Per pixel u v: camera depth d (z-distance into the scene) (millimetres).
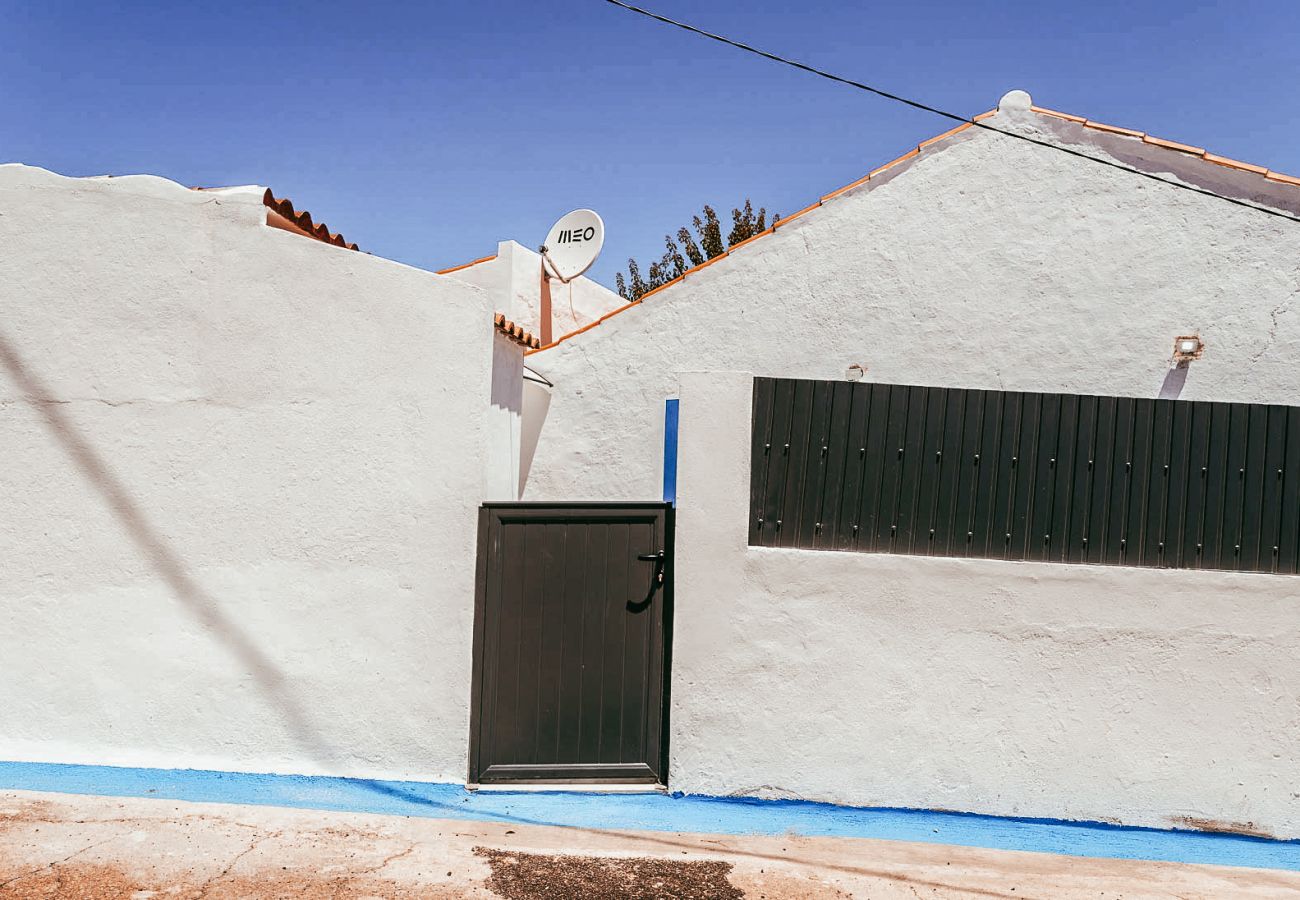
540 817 6820
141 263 7535
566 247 14039
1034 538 7430
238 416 7492
